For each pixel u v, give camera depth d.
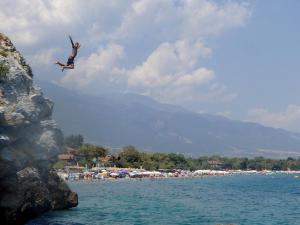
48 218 55.62
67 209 65.56
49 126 47.22
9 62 44.22
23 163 42.53
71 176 186.62
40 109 45.59
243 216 65.31
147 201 86.88
